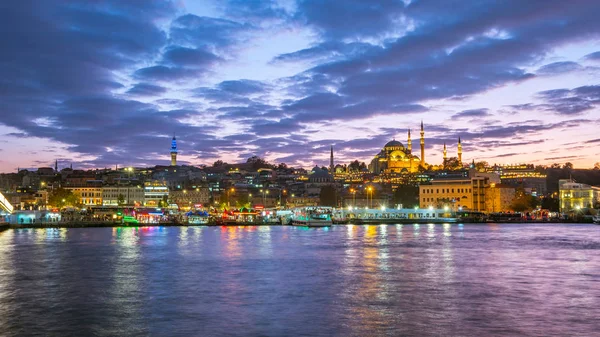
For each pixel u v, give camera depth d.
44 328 46.81
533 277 72.44
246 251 107.75
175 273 76.31
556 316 50.19
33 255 100.06
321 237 152.25
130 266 83.94
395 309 53.03
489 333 44.69
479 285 66.06
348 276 73.25
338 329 45.94
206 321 48.69
